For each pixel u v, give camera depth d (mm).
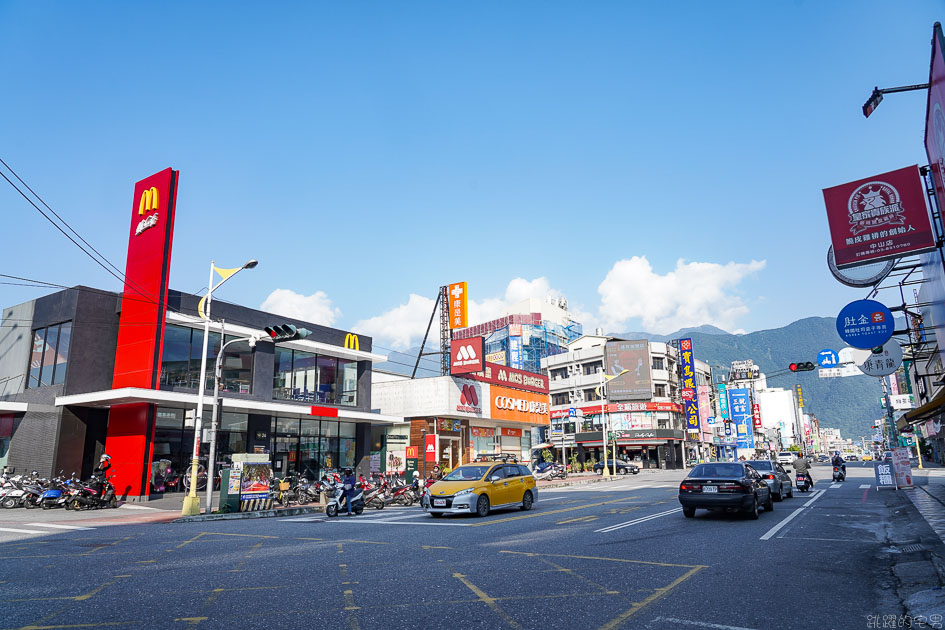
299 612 5840
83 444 23812
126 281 24625
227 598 6469
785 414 129250
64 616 5812
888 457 25750
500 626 5285
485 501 16594
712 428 81000
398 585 7031
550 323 99125
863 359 19156
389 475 23656
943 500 16844
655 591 6539
